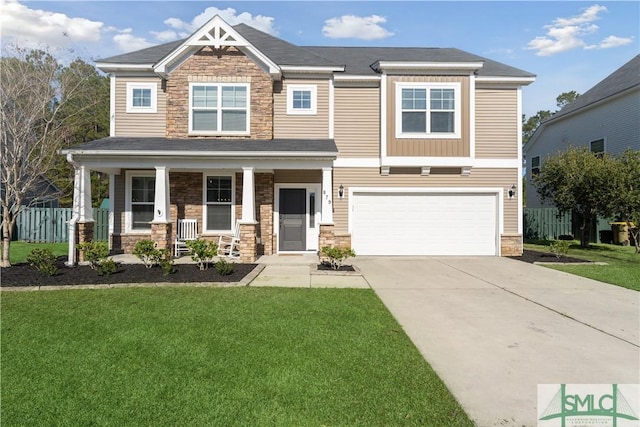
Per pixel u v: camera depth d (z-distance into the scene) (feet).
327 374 13.51
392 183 45.96
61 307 21.48
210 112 43.75
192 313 20.47
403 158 44.88
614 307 23.22
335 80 45.55
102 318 19.52
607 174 48.55
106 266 30.12
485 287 28.58
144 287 26.66
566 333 18.49
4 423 10.43
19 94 34.24
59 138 37.47
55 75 38.45
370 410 11.27
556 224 69.72
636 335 18.26
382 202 46.29
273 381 12.92
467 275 33.40
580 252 49.85
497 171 46.16
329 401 11.73
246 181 38.17
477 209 46.34
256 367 13.97
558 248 42.80
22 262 37.17
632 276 32.60
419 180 46.06
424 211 46.32
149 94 45.19
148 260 34.73
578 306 23.40
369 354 15.34
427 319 20.54
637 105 62.39
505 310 22.41
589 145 73.51
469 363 14.89
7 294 24.54
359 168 45.88
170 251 36.60
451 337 17.79
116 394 12.00
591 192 50.16
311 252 45.09
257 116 43.75
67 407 11.24
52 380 12.89
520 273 34.40
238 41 42.70
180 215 44.29
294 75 45.39
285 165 38.29
